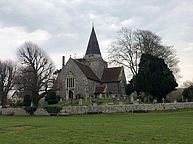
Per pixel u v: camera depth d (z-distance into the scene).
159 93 62.25
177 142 16.61
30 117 48.22
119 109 54.09
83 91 80.94
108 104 56.69
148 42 74.06
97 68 89.69
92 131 22.19
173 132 20.70
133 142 16.98
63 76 83.50
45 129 24.56
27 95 70.38
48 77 73.81
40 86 72.19
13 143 17.80
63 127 25.69
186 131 21.14
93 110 54.12
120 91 86.38
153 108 55.12
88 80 81.38
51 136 20.27
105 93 81.88
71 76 82.75
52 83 74.06
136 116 41.44
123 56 78.69
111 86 87.19
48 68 81.12
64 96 82.50
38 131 23.31
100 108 54.28
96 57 90.62
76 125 27.66
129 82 75.00
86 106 54.47
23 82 71.62
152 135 19.45
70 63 83.56
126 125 26.75
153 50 73.81
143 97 64.19
